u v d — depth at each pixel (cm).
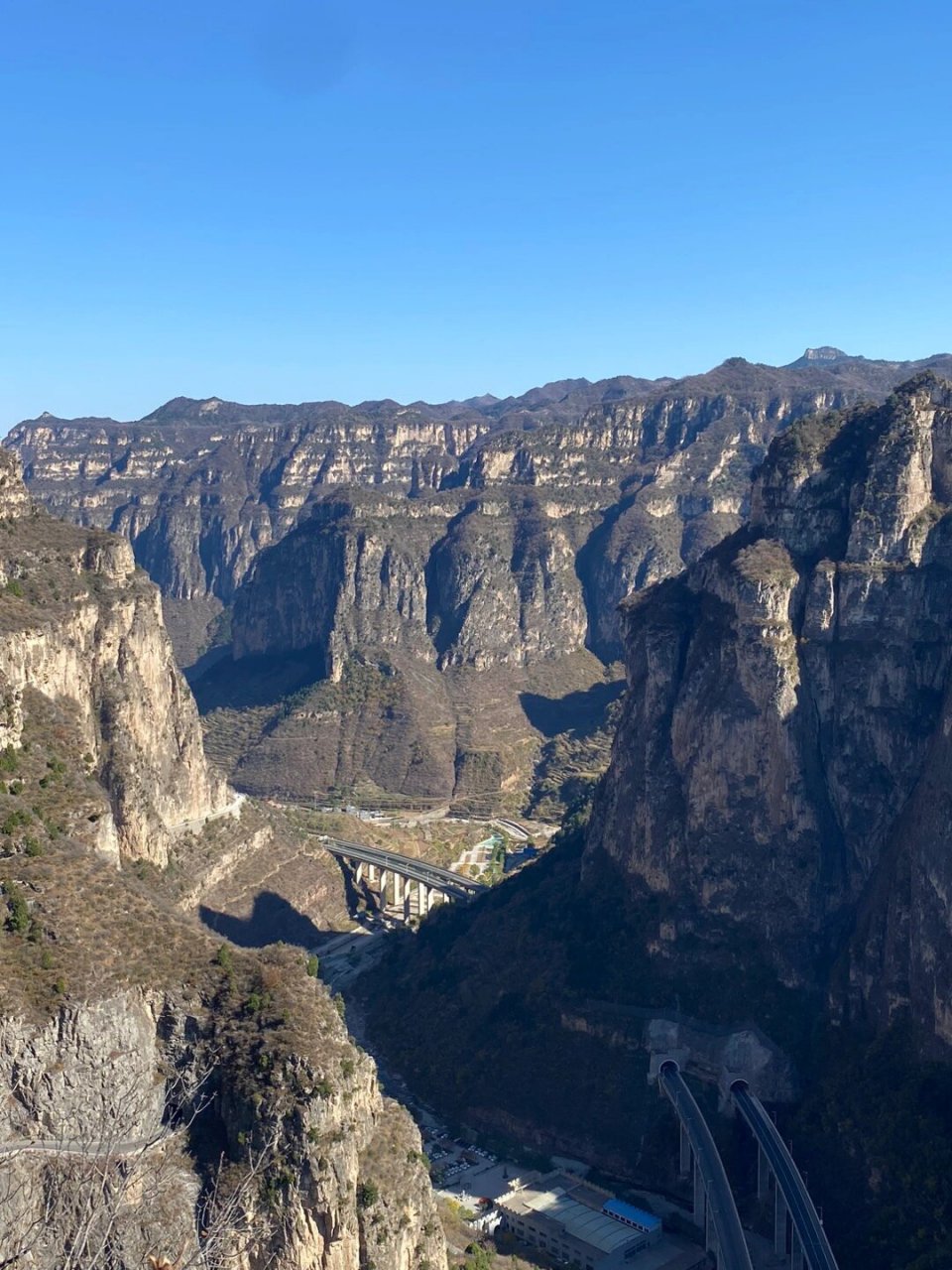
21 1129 14325
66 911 15925
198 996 15688
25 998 14712
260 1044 15125
